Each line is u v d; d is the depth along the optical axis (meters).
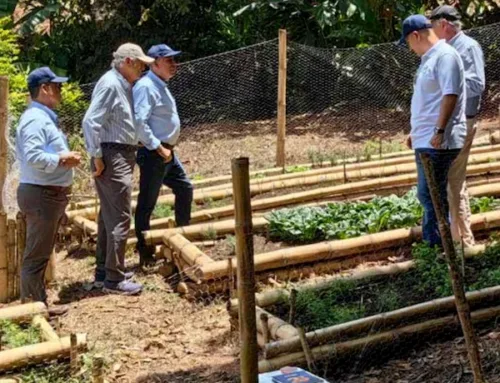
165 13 14.38
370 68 12.88
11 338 5.23
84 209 8.11
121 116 6.31
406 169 9.06
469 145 6.40
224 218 7.99
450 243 3.53
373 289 5.71
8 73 10.21
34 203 5.99
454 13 6.40
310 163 10.23
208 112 13.08
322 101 13.06
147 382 4.99
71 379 4.77
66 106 10.66
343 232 7.07
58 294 6.60
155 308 6.20
